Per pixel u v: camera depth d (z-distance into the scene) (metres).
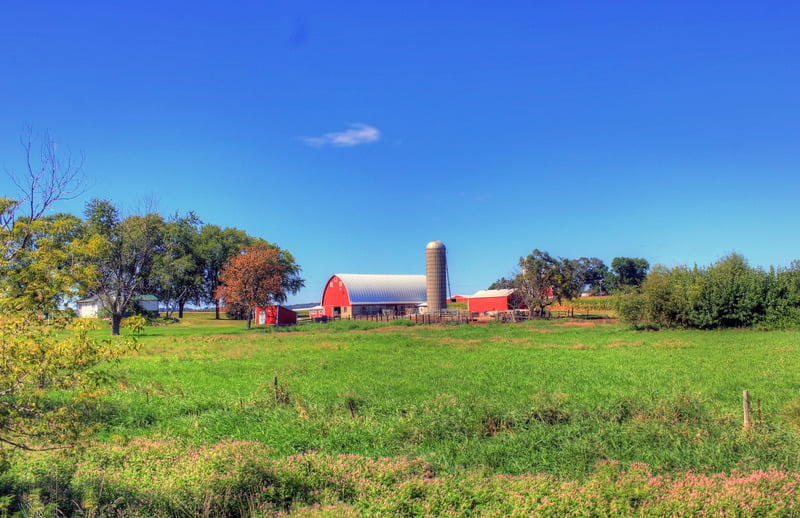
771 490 9.38
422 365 28.36
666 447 12.76
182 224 102.12
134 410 17.64
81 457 11.77
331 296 95.31
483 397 18.16
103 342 10.31
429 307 87.50
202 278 104.00
